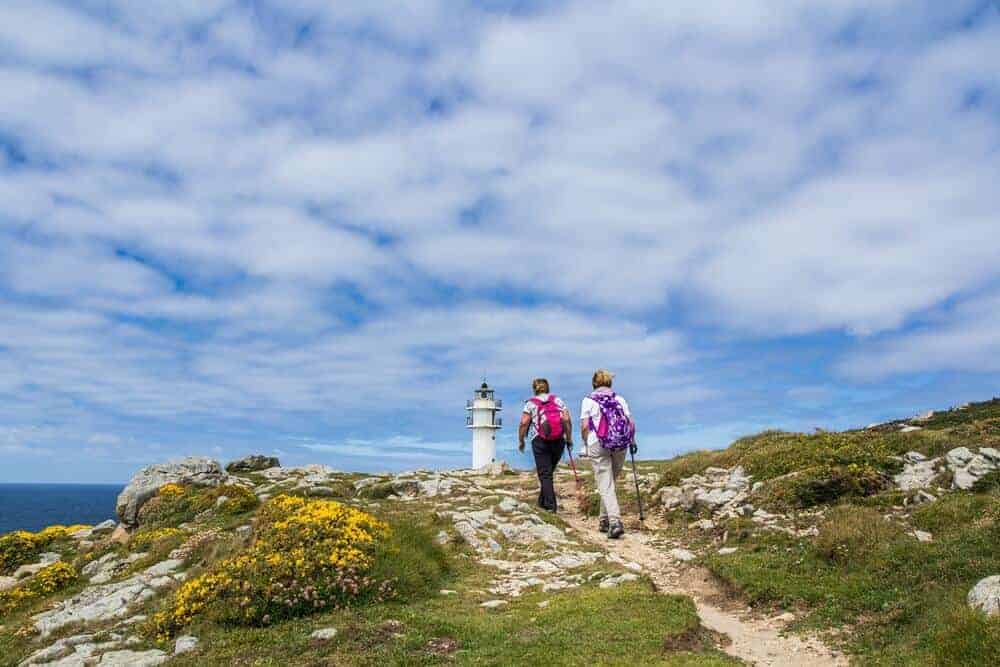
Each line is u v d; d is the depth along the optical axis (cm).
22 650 1148
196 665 904
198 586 1127
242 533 1531
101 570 1717
